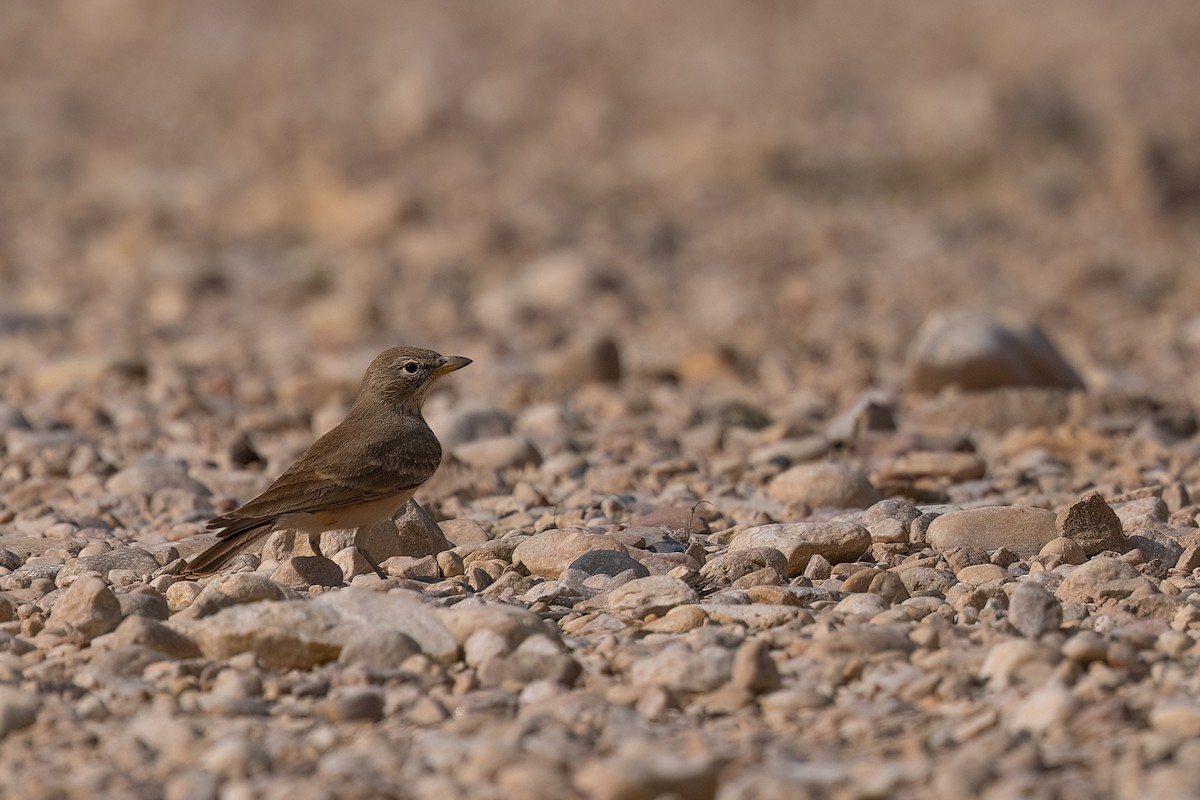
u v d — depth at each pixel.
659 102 45.97
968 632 7.74
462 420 14.73
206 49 50.84
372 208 32.88
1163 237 32.81
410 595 8.20
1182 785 5.59
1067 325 24.78
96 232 33.38
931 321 17.62
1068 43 50.06
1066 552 9.37
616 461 13.98
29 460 13.47
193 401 16.20
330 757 6.31
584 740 6.43
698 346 22.55
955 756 6.11
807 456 13.88
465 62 47.84
